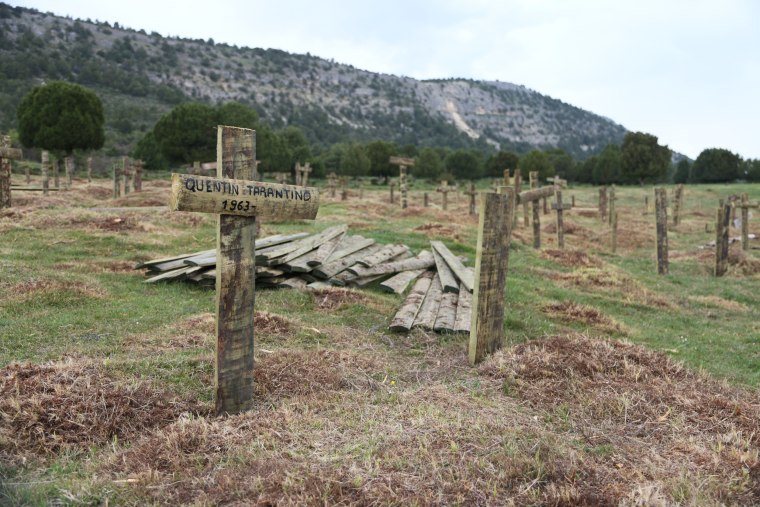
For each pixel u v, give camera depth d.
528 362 6.06
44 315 7.91
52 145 49.88
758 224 29.03
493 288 6.83
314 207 5.24
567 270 15.03
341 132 190.38
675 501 3.70
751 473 4.13
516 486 3.72
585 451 4.41
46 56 154.00
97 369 5.34
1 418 4.42
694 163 73.75
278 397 5.39
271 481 3.64
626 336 9.13
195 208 4.47
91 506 3.54
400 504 3.46
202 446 4.17
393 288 10.69
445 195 30.69
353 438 4.36
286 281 10.38
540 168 68.19
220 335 4.83
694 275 16.58
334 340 7.66
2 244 13.00
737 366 7.91
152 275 11.09
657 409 5.21
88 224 15.76
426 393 5.51
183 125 57.50
